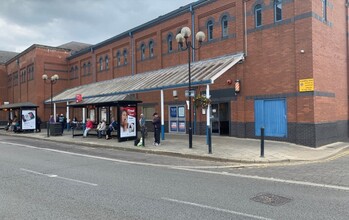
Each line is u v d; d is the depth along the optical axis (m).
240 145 15.27
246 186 7.86
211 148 14.12
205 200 6.57
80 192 7.29
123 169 10.48
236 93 18.34
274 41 16.64
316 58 15.33
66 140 20.94
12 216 5.59
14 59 44.66
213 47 20.17
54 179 8.81
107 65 31.64
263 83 17.12
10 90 47.44
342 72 18.19
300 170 10.03
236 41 18.56
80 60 36.09
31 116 30.00
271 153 13.00
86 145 18.72
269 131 16.94
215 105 19.97
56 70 38.16
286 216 5.53
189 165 11.34
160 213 5.70
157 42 24.94
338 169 10.10
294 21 15.72
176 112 23.05
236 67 18.47
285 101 16.20
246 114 18.00
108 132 20.69
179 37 15.30
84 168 10.68
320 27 15.82
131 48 27.84
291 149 14.08
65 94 33.47
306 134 15.13
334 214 5.64
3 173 9.76
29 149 16.84
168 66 23.88
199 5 20.97
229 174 9.50
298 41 15.52
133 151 15.60
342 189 7.56
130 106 19.39
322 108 15.67
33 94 37.88
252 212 5.76
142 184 8.11
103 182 8.38
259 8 17.53
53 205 6.25
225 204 6.27
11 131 32.56
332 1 17.25
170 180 8.62
